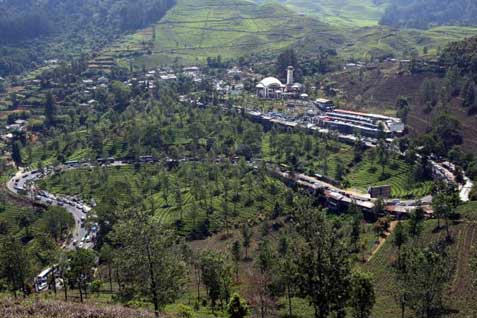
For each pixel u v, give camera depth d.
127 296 89.75
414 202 170.75
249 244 151.50
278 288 99.31
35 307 68.94
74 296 111.88
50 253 127.25
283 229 155.12
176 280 79.00
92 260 113.81
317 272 68.00
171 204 192.50
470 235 128.50
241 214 178.75
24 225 180.88
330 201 179.00
